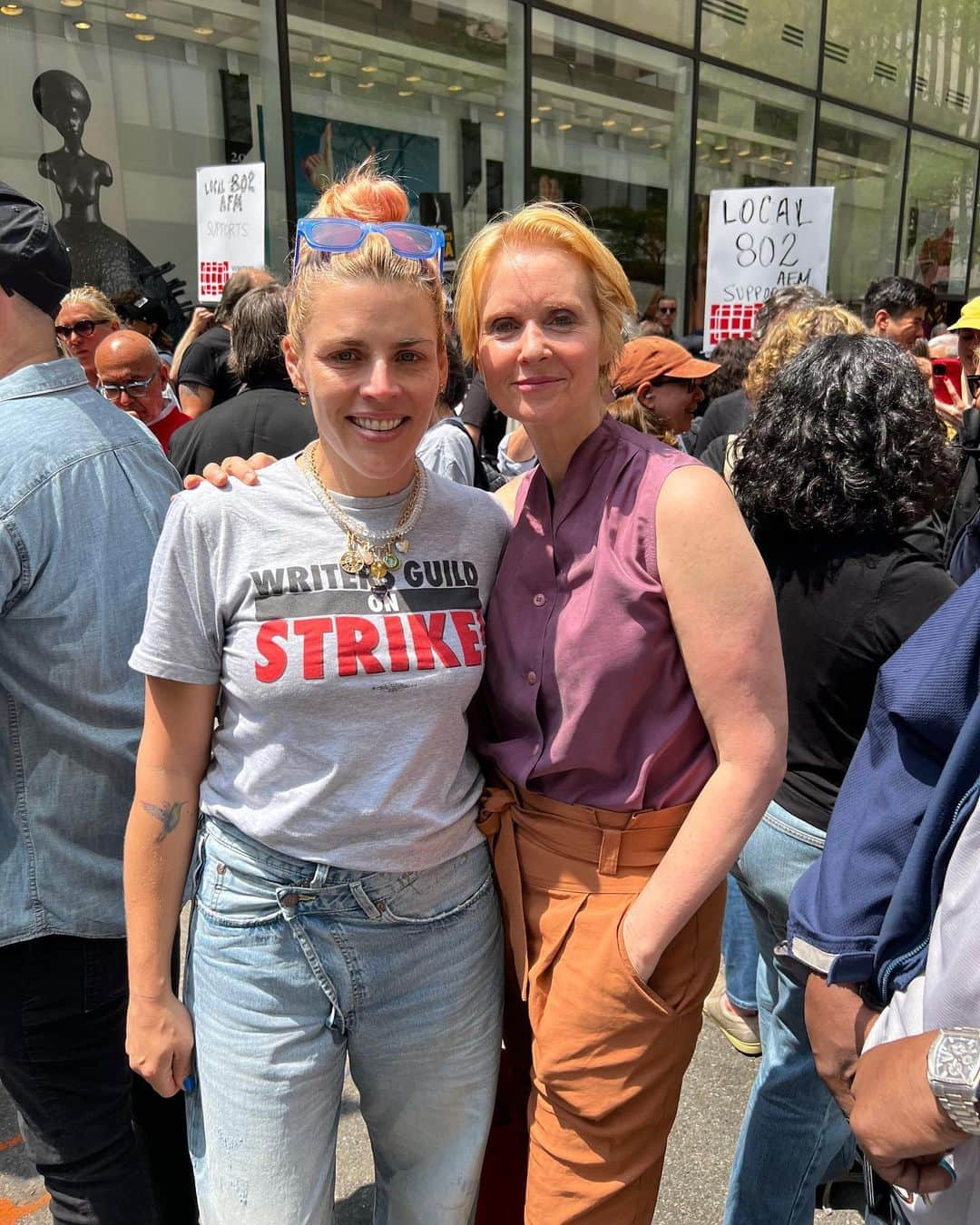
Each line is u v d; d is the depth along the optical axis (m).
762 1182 1.70
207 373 4.67
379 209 1.24
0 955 1.44
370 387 1.16
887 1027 0.96
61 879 1.43
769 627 1.18
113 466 1.50
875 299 4.70
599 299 1.23
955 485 1.58
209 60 6.59
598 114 8.55
